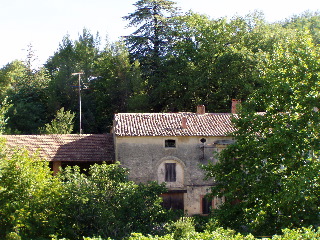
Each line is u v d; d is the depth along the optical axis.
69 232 18.55
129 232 18.58
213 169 19.20
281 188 16.86
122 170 20.23
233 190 18.33
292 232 12.73
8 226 17.95
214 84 42.09
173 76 42.94
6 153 19.48
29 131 44.72
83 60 52.69
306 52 18.06
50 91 48.12
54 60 55.16
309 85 17.62
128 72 46.06
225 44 44.44
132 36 49.16
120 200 18.84
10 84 58.62
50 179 19.75
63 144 30.77
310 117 17.36
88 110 47.03
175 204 29.75
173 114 32.03
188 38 46.06
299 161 17.11
